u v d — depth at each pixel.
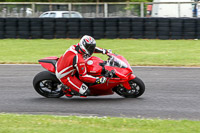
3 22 32.69
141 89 13.56
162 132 9.04
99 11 36.25
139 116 11.61
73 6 36.31
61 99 14.05
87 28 32.31
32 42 31.36
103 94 13.75
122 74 12.95
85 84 13.32
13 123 9.96
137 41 31.28
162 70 19.88
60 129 9.24
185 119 11.05
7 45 29.84
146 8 35.59
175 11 35.06
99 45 29.27
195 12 34.69
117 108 12.64
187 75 18.53
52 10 36.44
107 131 9.04
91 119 10.50
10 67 20.88
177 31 31.75
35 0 54.31
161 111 12.30
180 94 14.72
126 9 35.88
